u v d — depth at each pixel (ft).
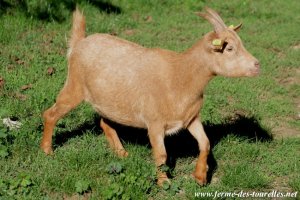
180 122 24.32
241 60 23.21
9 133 26.53
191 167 26.40
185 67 23.73
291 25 54.13
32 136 26.89
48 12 44.39
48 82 33.27
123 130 29.17
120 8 50.55
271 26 53.16
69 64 26.08
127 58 24.53
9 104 30.01
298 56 45.14
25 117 29.32
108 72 24.61
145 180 23.67
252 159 27.86
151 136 24.20
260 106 34.55
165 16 51.55
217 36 23.17
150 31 46.70
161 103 23.72
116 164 24.45
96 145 27.22
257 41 47.75
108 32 44.70
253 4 59.57
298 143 30.09
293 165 27.43
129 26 47.11
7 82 32.68
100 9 49.01
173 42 44.11
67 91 26.03
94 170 24.58
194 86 23.85
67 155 25.61
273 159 27.91
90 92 25.46
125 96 24.38
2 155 25.05
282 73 41.45
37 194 22.75
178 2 55.16
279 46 47.37
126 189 23.00
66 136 28.19
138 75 24.08
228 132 30.40
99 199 22.68
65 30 42.91
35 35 40.55
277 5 60.80
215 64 23.56
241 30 50.80
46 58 37.06
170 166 26.43
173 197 23.77
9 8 43.16
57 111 26.00
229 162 27.50
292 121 33.17
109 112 25.38
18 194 22.74
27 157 25.57
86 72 25.20
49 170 24.35
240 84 37.70
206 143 24.73
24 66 35.40
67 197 23.09
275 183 25.94
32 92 31.78
